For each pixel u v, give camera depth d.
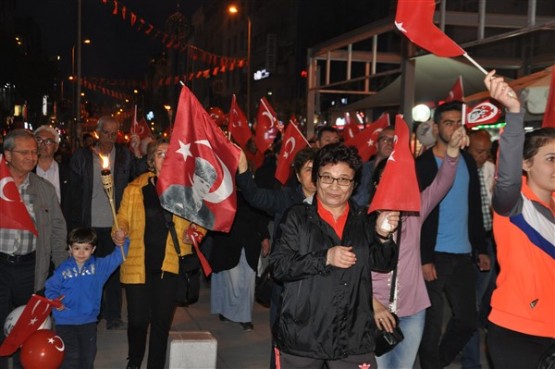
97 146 8.94
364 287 4.38
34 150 6.35
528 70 13.11
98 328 9.02
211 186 5.66
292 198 5.79
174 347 6.67
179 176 5.66
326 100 41.09
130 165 9.16
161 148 6.50
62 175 8.12
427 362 6.46
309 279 4.32
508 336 4.37
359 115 19.34
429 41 4.39
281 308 4.39
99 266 6.24
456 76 15.12
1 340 6.46
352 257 4.15
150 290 6.60
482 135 8.13
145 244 6.57
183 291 6.62
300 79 57.56
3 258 6.37
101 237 8.91
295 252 4.38
